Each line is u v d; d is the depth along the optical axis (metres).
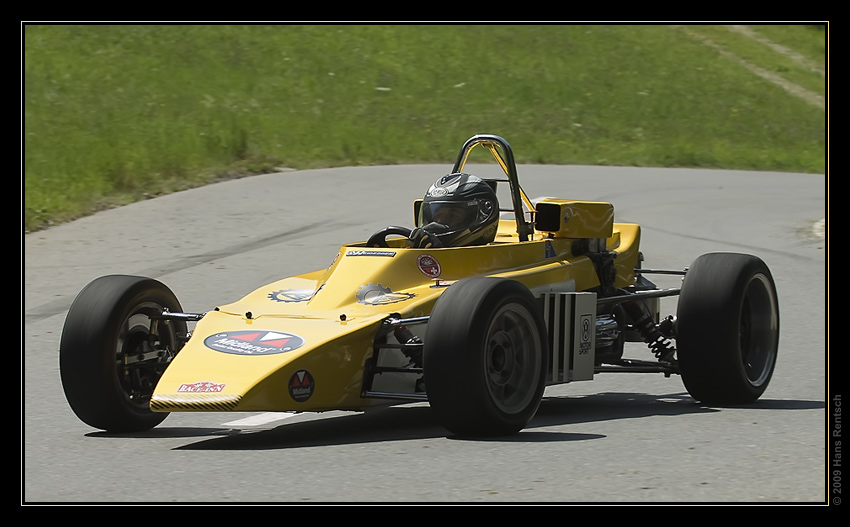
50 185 47.97
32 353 25.81
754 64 115.81
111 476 14.76
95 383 17.77
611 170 68.31
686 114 95.88
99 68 78.19
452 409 16.17
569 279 20.72
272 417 20.06
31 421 19.39
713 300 19.70
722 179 66.19
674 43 114.56
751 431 17.16
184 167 54.78
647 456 15.27
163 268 35.88
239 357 16.48
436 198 20.62
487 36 103.75
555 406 20.89
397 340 17.77
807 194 59.91
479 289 16.31
